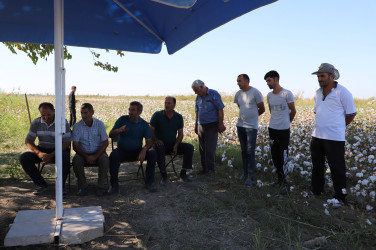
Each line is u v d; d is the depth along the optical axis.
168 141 5.28
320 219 3.55
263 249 2.86
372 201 3.97
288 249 2.91
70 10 3.86
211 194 4.43
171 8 3.40
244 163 5.13
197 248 2.92
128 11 3.82
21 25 4.05
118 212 3.78
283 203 4.00
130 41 4.47
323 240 3.00
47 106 4.37
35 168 4.33
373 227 3.18
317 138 4.21
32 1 3.60
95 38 4.37
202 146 5.58
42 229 2.95
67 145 4.32
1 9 3.70
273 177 5.28
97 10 3.87
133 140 4.81
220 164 6.21
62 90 2.88
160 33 4.22
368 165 5.51
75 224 3.09
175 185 4.91
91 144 4.46
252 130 4.85
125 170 5.89
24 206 3.83
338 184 4.02
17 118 11.58
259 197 4.27
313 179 4.43
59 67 2.81
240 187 4.73
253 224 3.45
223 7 2.85
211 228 3.35
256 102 4.82
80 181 4.36
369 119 10.34
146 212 3.78
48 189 4.54
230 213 3.76
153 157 4.66
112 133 4.66
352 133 8.08
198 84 5.29
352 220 3.57
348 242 3.06
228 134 8.54
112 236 3.12
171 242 3.03
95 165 4.46
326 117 4.05
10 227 3.05
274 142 4.79
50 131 4.46
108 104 23.47
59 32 2.75
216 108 5.38
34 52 5.54
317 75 4.08
